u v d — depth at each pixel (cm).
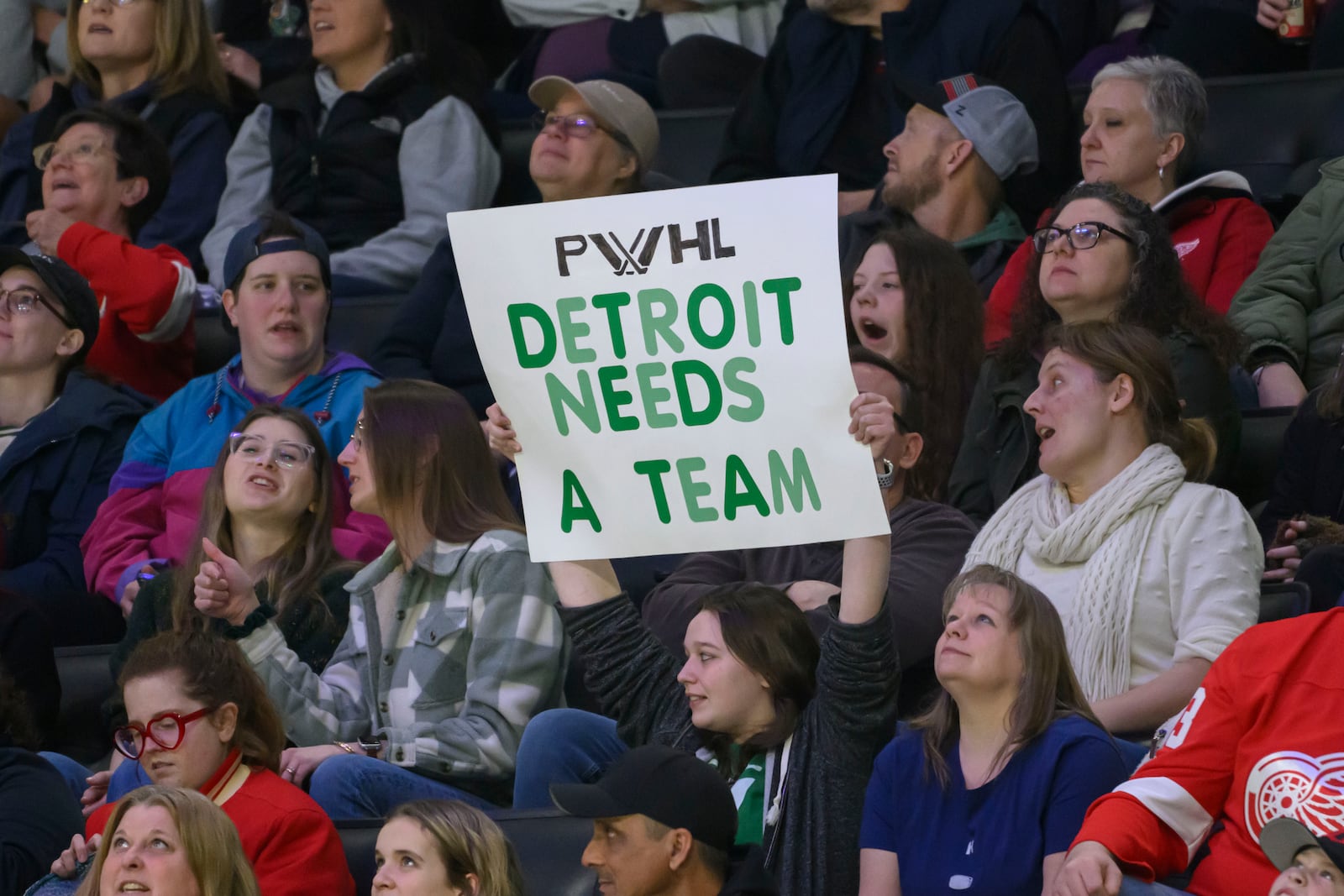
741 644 1202
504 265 1112
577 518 1110
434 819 1095
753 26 2528
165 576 1577
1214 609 1254
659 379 1102
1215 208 1886
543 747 1294
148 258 2088
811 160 2189
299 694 1371
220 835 1123
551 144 1981
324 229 2291
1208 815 1045
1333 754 1021
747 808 1195
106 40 2422
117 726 1561
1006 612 1109
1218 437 1544
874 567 1183
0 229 2477
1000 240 1931
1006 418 1595
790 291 1084
